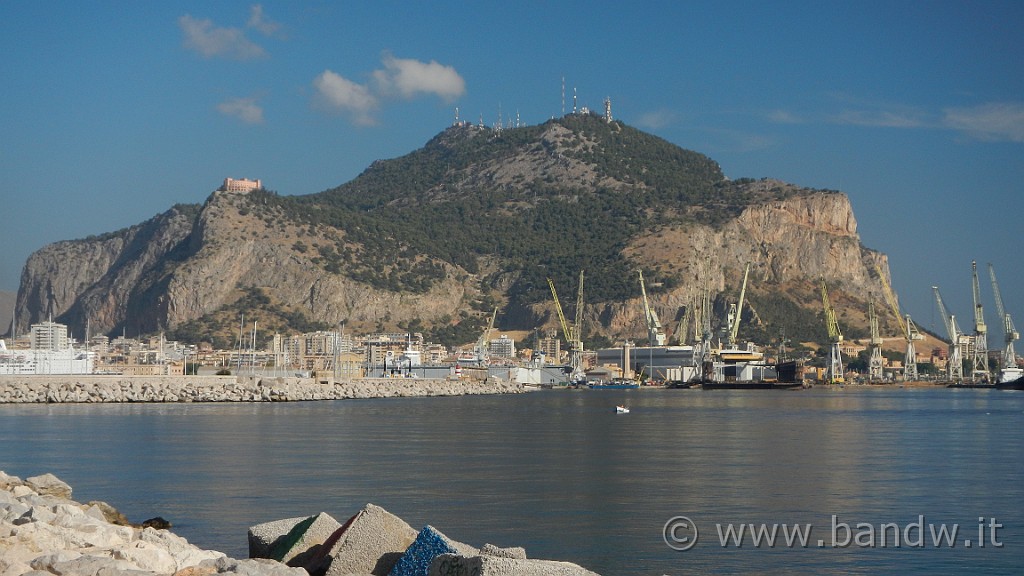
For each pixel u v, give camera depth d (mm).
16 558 33719
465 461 96250
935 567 51219
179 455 100250
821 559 52656
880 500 71625
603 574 48938
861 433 143750
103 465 90500
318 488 75375
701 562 51719
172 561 35375
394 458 98375
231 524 59594
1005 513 66188
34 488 58781
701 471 89000
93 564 31969
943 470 91000
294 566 38781
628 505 68312
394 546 36906
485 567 30344
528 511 65688
